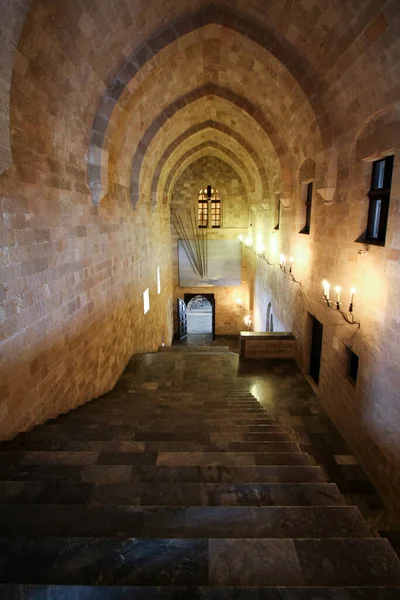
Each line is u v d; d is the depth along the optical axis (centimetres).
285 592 150
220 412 530
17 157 380
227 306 1988
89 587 151
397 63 397
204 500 242
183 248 1894
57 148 479
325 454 554
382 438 463
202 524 208
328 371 670
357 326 538
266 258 1326
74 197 536
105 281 692
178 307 1981
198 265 1914
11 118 367
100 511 214
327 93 568
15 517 210
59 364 490
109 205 714
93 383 636
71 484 254
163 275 1551
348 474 508
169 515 212
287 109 738
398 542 400
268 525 208
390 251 441
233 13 577
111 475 280
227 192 1820
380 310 468
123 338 848
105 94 580
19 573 166
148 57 590
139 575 166
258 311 1535
